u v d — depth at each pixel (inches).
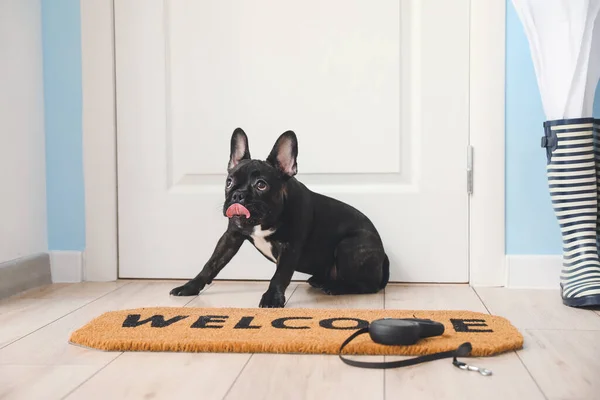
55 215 81.1
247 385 41.0
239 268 79.7
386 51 77.5
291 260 66.8
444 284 77.6
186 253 80.4
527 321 58.2
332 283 72.2
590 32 65.2
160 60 79.8
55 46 80.2
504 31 75.2
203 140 80.1
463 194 76.9
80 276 80.2
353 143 78.5
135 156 80.4
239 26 79.1
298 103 78.9
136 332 51.2
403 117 78.0
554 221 75.6
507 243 76.4
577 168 67.1
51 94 80.5
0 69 71.2
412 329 46.9
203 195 79.9
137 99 80.2
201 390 40.2
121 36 80.0
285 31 78.6
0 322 58.4
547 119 70.2
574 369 43.8
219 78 79.7
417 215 77.7
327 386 40.7
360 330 47.8
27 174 76.7
